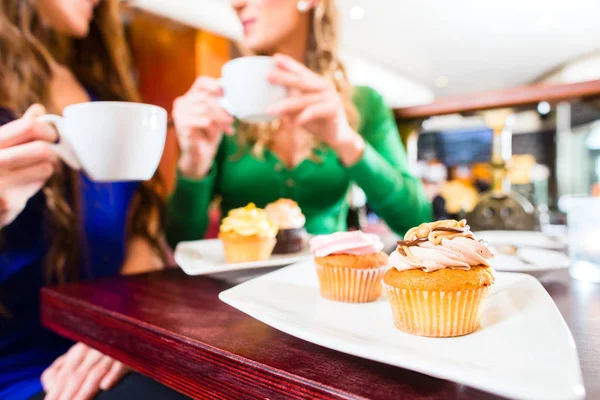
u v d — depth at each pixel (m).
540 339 0.25
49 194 0.61
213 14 1.51
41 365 0.55
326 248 0.39
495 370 0.23
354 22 2.21
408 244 0.34
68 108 0.29
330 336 0.25
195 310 0.36
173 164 1.14
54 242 0.63
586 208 0.43
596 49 2.66
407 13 2.09
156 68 1.39
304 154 0.81
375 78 2.95
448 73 3.20
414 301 0.29
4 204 0.36
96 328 0.37
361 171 0.65
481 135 2.42
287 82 0.40
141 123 0.30
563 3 2.00
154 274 0.51
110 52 0.77
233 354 0.27
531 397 0.19
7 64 0.61
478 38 2.46
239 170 0.81
